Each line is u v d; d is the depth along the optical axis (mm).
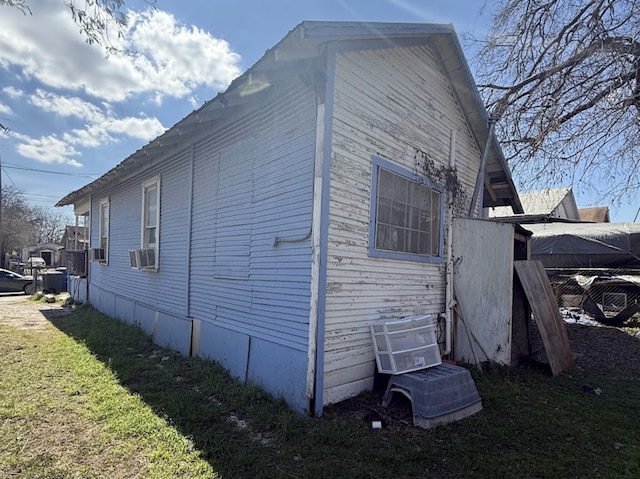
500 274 5574
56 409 3613
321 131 3701
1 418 3396
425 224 5387
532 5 7535
